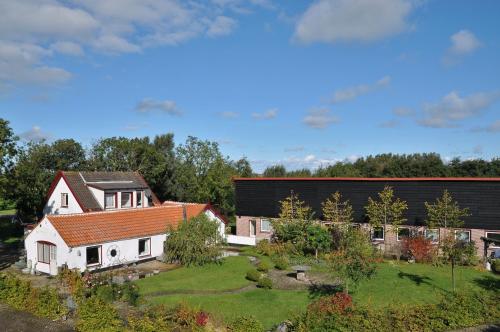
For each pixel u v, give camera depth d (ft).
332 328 48.14
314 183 122.11
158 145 195.83
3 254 110.22
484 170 209.56
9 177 99.50
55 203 124.88
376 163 247.50
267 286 78.18
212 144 192.65
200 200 171.53
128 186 128.88
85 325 51.83
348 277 66.59
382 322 50.55
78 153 165.89
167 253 101.04
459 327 54.19
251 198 131.54
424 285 78.64
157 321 49.98
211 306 66.69
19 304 61.98
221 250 106.63
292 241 111.96
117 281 77.30
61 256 86.58
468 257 95.96
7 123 92.84
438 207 103.81
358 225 115.14
